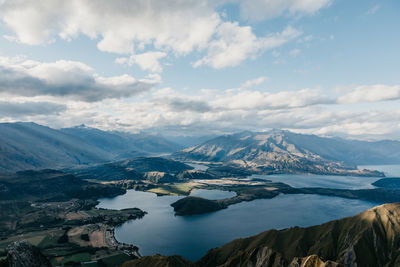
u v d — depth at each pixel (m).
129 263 192.38
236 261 189.00
